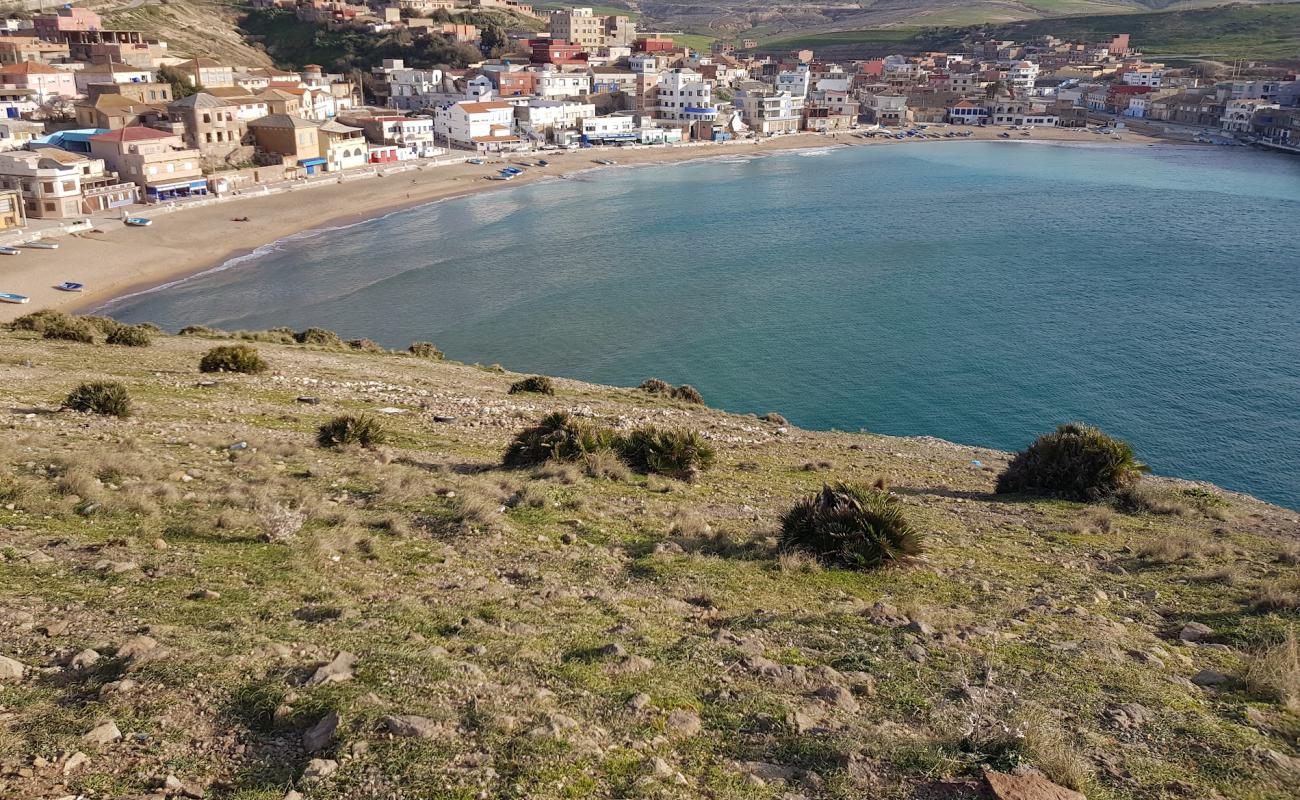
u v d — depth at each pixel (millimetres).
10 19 184375
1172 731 7746
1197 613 12000
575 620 10156
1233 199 138125
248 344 42906
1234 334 72688
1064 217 124250
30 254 86625
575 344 69375
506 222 117625
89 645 8086
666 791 6281
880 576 13398
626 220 121188
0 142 114812
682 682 8398
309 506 14406
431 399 30469
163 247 94875
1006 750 6973
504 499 16484
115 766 6098
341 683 7512
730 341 70562
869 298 83750
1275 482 47781
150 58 170750
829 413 56625
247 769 6250
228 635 8469
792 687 8406
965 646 9797
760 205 133875
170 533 12297
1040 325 75438
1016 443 52281
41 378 25953
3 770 5891
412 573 11641
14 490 13305
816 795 6406
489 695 7598
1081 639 10352
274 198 121438
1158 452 51375
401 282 86688
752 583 12547
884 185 153375
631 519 16094
